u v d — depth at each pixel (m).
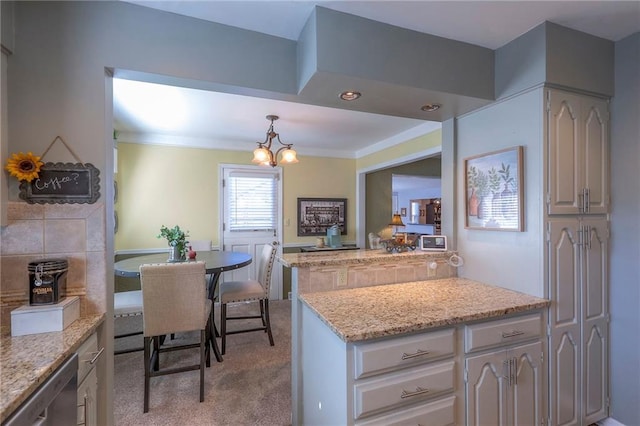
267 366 2.69
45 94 1.40
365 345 1.32
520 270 1.86
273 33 1.73
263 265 3.29
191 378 2.50
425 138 3.55
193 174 4.21
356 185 5.10
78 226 1.45
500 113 1.96
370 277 2.03
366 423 1.32
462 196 2.23
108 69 1.49
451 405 1.48
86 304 1.46
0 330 1.32
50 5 1.41
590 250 1.88
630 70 1.85
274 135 3.25
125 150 3.90
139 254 3.96
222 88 1.71
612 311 1.94
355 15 1.59
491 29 1.74
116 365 2.71
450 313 1.51
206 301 2.45
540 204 1.74
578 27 1.75
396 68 1.68
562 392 1.78
